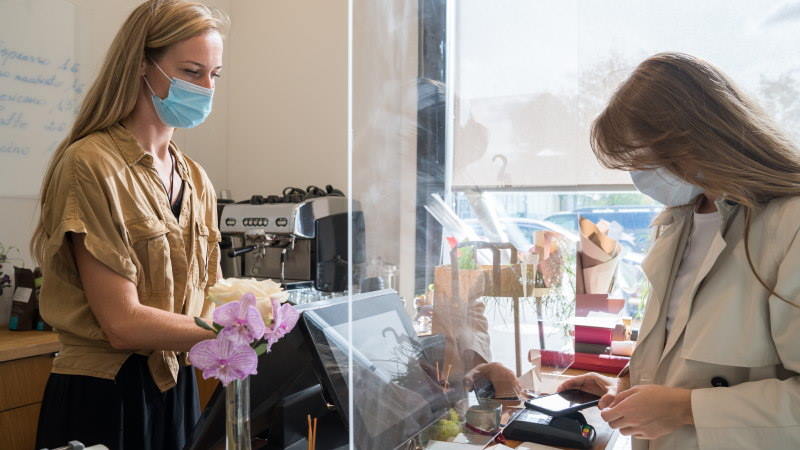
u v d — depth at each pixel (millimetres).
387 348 893
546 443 1094
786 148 928
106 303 1171
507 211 1099
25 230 2494
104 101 1277
